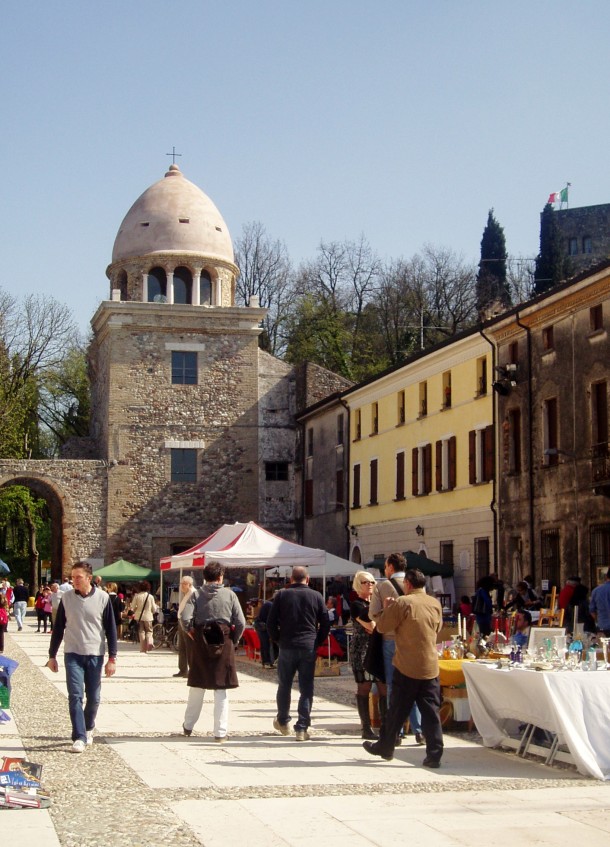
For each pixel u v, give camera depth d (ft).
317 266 256.52
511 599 102.63
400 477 144.66
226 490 181.78
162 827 30.14
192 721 47.88
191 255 187.11
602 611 62.90
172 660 97.86
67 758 41.37
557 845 29.12
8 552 238.27
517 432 115.44
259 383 185.57
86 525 176.24
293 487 185.16
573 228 317.42
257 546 97.40
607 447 97.19
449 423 130.82
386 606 41.45
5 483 177.68
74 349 246.06
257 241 256.52
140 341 181.06
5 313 213.25
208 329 183.21
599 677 40.86
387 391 149.79
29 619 182.91
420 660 40.75
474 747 46.16
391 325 251.80
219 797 34.42
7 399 203.92
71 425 243.81
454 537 128.16
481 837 29.84
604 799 34.91
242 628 47.44
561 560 104.83
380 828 30.58
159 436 180.34
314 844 28.73
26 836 28.86
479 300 246.47
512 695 43.93
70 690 43.55
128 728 50.83
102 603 44.88
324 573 98.94
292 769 39.65
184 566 105.70
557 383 106.63
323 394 183.62
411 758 42.70
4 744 44.83
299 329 249.14
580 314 102.83
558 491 105.70
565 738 39.63
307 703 47.26
